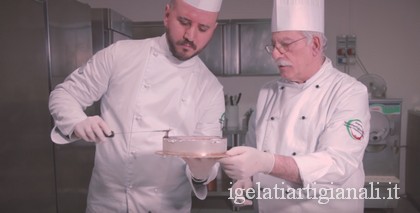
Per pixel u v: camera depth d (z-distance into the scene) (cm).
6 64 186
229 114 372
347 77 136
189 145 102
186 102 146
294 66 128
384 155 322
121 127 143
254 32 348
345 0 377
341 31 380
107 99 149
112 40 288
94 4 388
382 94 370
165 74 145
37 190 212
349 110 124
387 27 377
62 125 126
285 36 124
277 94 149
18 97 195
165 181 146
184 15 123
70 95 141
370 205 327
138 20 389
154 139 143
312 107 134
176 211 151
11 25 189
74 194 251
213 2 122
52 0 218
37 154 211
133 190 145
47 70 217
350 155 117
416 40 376
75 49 246
